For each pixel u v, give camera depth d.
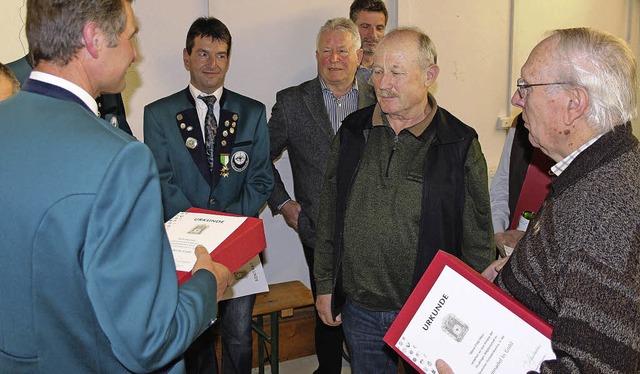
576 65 1.18
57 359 1.08
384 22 3.09
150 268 1.06
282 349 3.22
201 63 2.50
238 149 2.57
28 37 1.12
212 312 1.28
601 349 1.02
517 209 2.34
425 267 1.89
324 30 2.75
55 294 1.05
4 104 1.12
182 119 2.52
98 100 2.18
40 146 1.05
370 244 1.93
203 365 2.53
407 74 1.83
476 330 1.25
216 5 2.90
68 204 1.01
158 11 2.83
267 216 3.21
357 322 2.05
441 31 3.45
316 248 2.16
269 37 3.04
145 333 1.04
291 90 2.83
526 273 1.23
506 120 3.71
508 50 3.66
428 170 1.88
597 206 1.08
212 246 1.49
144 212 1.07
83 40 1.09
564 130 1.21
